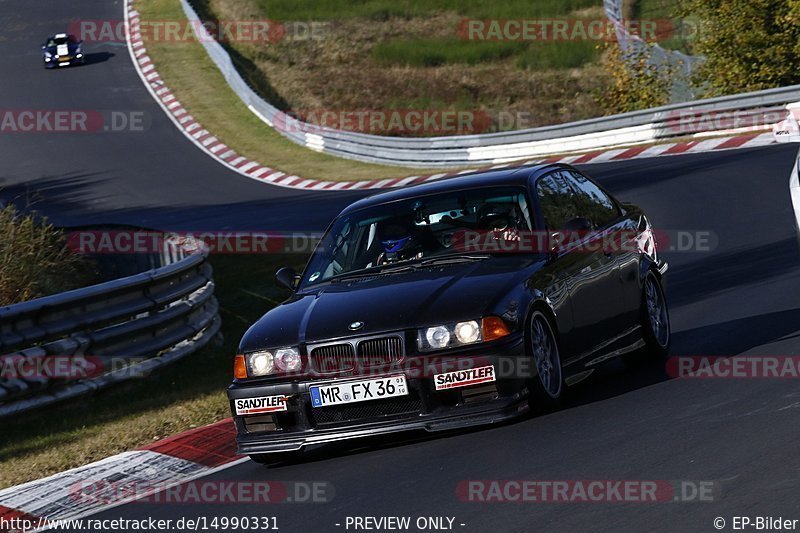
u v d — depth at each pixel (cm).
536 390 2270
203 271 4662
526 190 2617
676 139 9012
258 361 2330
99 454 2734
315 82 15800
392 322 2242
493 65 15975
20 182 12062
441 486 1958
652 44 11900
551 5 18338
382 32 17888
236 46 17512
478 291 2284
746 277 4044
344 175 10862
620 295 2722
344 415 2270
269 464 2441
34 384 3381
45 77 16125
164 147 12962
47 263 5372
